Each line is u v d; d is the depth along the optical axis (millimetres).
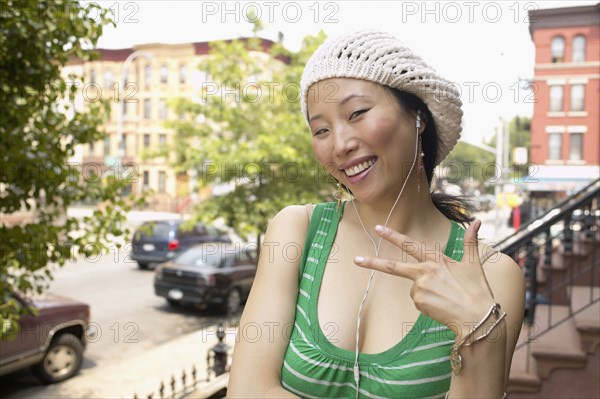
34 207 2916
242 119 8516
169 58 25641
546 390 3398
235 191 8617
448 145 1133
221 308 9695
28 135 2680
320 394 973
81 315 6164
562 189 23453
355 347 998
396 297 1021
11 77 2535
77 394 5664
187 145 8867
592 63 22844
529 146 24031
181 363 6762
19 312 2658
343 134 989
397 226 1086
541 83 23625
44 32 2426
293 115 8281
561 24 22969
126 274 13273
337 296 1045
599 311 3906
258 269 1122
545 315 4359
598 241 4945
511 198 18797
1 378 6141
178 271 9180
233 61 8672
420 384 935
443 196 1284
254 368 986
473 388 804
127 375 6293
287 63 9297
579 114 23375
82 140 2902
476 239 869
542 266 5137
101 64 26125
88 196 2867
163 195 26594
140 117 26641
